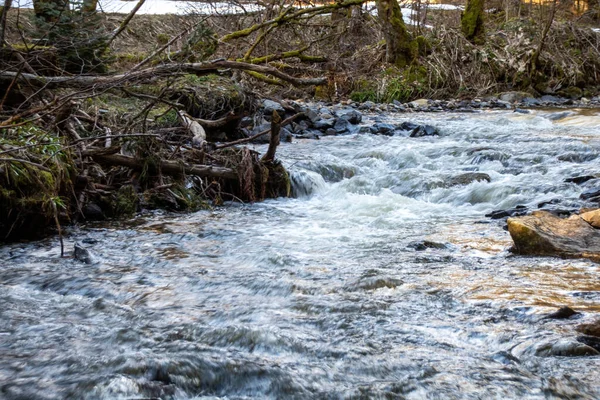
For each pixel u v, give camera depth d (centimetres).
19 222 597
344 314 402
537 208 702
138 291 455
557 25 2242
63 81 707
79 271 504
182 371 323
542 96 2038
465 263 512
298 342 358
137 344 360
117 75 739
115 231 640
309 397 302
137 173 755
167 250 567
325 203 789
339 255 543
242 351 351
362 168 946
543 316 387
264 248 566
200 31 772
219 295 445
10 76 706
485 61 2058
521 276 474
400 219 693
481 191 787
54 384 313
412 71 2012
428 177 843
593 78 2139
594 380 313
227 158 799
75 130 765
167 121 938
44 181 611
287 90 1836
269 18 1565
